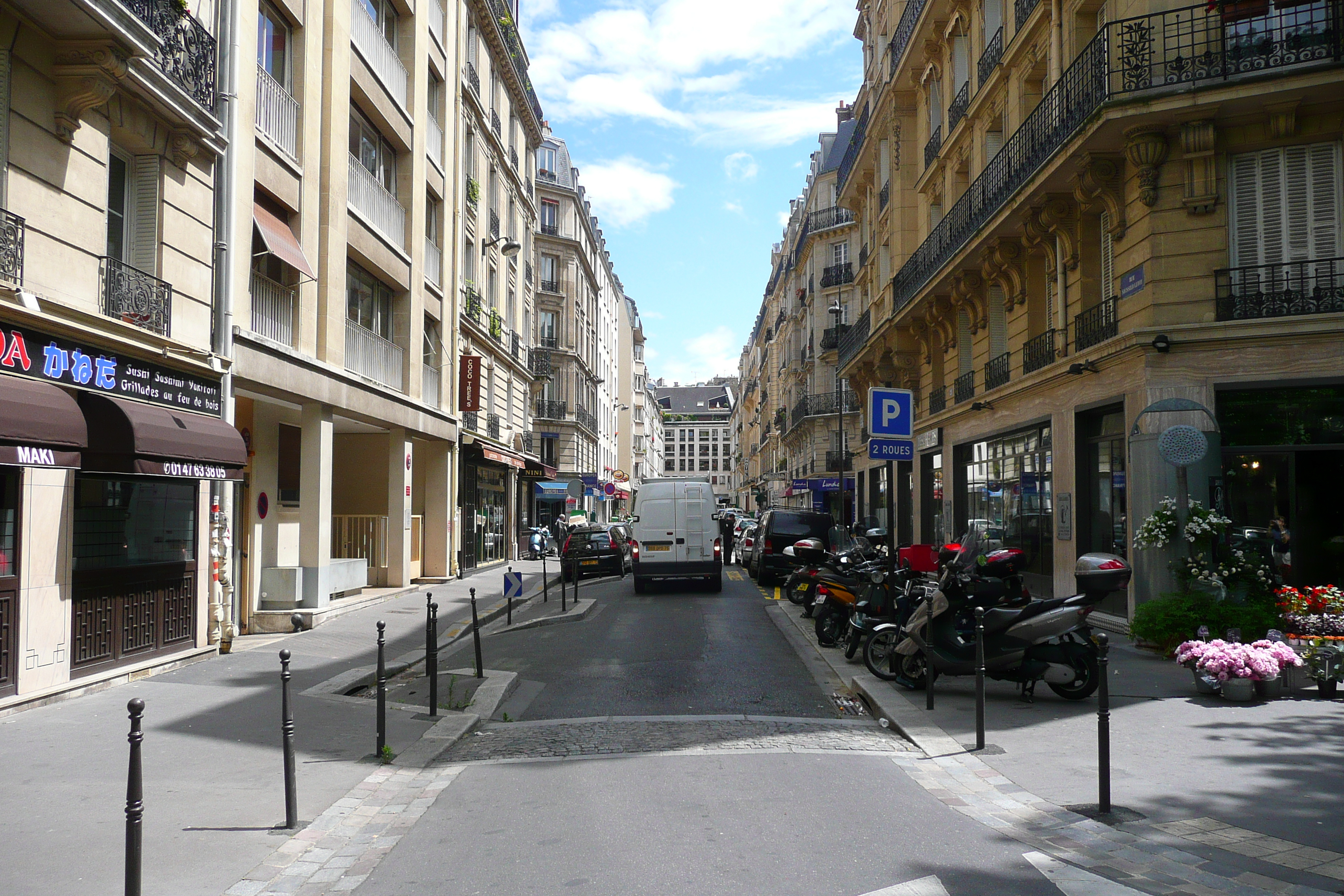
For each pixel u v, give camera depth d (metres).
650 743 7.52
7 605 8.29
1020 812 5.42
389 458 20.66
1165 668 9.91
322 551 15.37
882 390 12.09
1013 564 9.29
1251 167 11.94
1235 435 11.75
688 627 14.94
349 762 6.96
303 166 15.30
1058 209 14.98
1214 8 11.84
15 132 8.40
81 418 8.27
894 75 25.98
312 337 15.41
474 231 27.72
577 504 51.31
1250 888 4.21
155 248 10.75
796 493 57.66
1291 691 8.36
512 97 34.44
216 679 10.20
